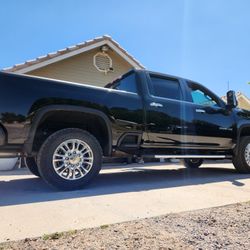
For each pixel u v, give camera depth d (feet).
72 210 10.06
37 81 12.57
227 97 19.69
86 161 13.52
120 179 17.11
